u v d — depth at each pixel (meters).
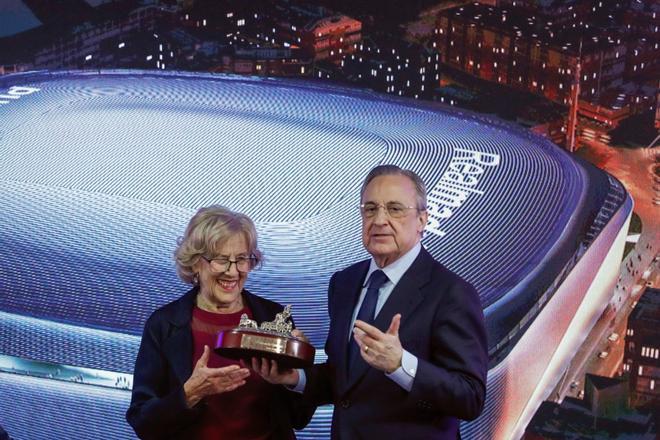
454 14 7.89
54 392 6.91
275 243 7.42
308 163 8.31
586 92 7.53
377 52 8.16
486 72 7.87
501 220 7.37
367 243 2.70
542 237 7.24
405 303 2.67
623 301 7.14
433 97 8.11
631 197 7.34
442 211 7.49
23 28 8.68
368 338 2.46
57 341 6.98
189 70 8.55
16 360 6.99
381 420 2.64
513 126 7.86
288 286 7.00
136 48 8.56
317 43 8.23
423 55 8.02
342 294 2.82
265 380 2.80
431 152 8.01
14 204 8.23
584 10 7.50
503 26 7.75
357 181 8.09
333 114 8.66
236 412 2.78
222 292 2.75
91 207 8.16
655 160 7.31
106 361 6.91
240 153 8.62
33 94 9.31
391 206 2.65
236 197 8.10
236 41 8.36
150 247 7.76
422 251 2.74
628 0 7.31
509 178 7.66
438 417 2.66
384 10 8.08
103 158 8.78
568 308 7.09
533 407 6.92
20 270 7.47
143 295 7.30
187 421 2.65
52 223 8.02
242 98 8.73
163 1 8.43
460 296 2.65
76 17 8.61
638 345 6.95
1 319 7.08
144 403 2.73
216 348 2.61
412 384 2.51
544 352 6.97
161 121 9.14
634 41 7.35
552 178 7.54
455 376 2.55
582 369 6.97
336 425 2.73
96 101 8.89
